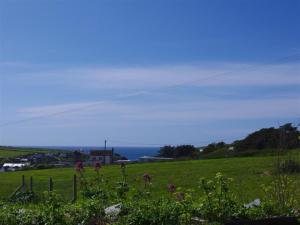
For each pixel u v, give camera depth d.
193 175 40.28
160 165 56.12
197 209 14.06
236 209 14.34
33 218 13.36
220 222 13.95
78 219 13.39
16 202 21.27
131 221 13.20
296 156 16.38
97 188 15.02
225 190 14.56
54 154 108.62
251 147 70.38
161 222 13.25
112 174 42.72
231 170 41.72
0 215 13.38
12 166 91.94
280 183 15.79
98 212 13.55
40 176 53.22
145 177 16.16
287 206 15.09
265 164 43.97
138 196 14.95
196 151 92.38
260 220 14.05
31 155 110.88
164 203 13.93
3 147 165.50
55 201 13.80
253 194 19.64
